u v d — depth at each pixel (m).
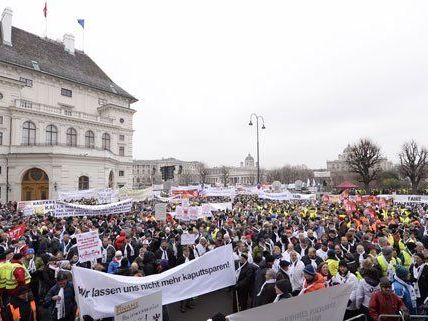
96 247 10.72
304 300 5.16
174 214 20.80
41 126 51.72
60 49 64.31
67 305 7.97
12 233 13.35
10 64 51.22
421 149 73.75
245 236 12.54
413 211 22.41
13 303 7.70
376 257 9.05
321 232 14.87
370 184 89.75
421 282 8.43
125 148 65.75
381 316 6.28
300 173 131.12
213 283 8.73
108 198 26.97
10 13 55.00
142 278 7.78
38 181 47.38
